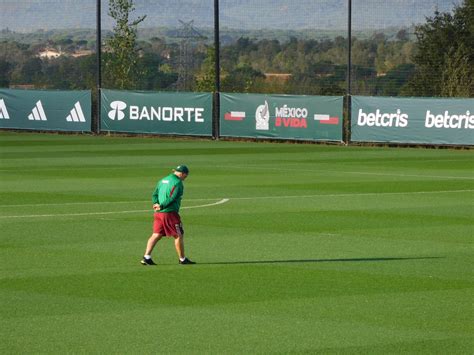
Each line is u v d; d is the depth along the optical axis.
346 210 58.84
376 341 30.92
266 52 165.38
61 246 46.50
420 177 77.94
